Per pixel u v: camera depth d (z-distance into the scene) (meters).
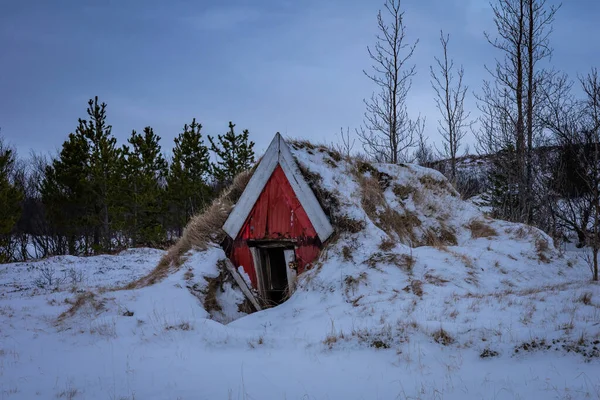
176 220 33.47
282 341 6.32
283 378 5.14
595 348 4.80
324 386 4.85
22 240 35.28
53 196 29.83
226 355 6.01
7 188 27.38
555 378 4.39
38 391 5.19
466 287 7.95
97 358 6.21
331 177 10.33
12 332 8.12
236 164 32.88
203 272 9.45
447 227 11.66
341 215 9.38
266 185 9.80
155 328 7.10
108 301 8.50
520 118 21.00
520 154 20.11
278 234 9.60
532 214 18.88
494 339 5.37
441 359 5.18
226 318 8.98
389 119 24.89
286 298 9.34
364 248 8.81
